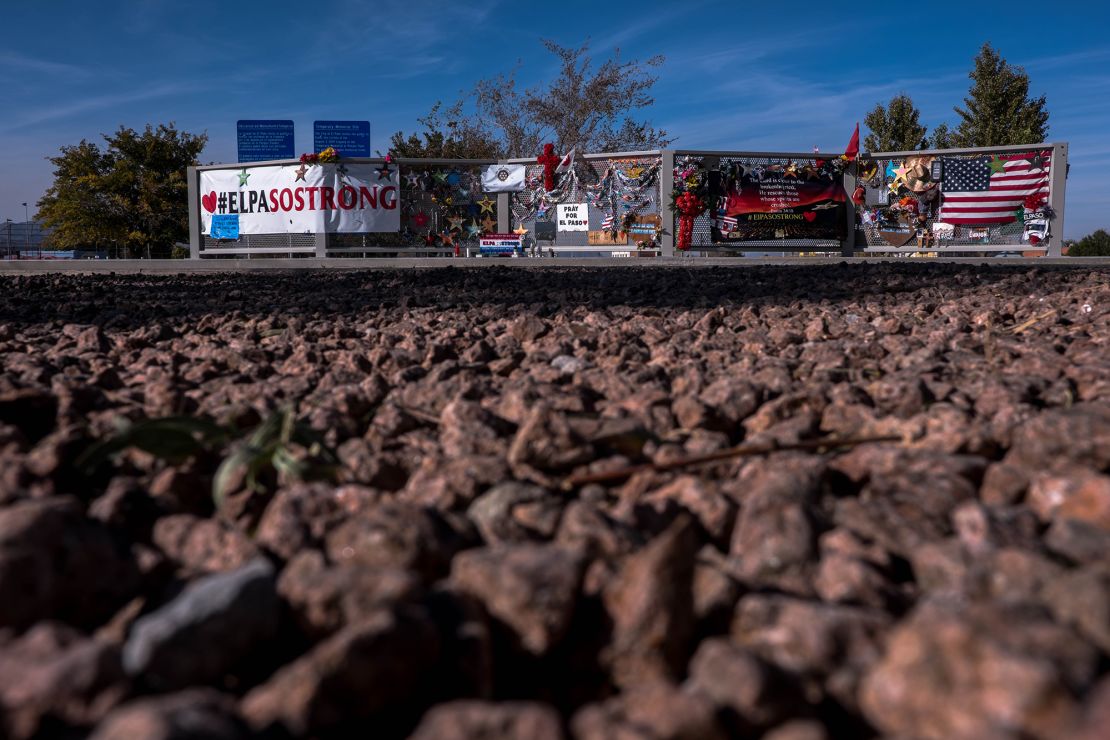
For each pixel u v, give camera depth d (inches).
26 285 298.0
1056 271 296.2
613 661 38.5
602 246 612.7
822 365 110.0
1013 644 32.6
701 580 42.5
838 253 618.8
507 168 621.6
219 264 492.1
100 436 72.1
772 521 48.2
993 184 598.5
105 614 45.1
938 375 99.3
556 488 61.8
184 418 65.0
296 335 154.9
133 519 53.2
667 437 76.2
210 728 29.3
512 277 315.0
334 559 47.0
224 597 37.2
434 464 64.2
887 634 37.4
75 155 1630.2
